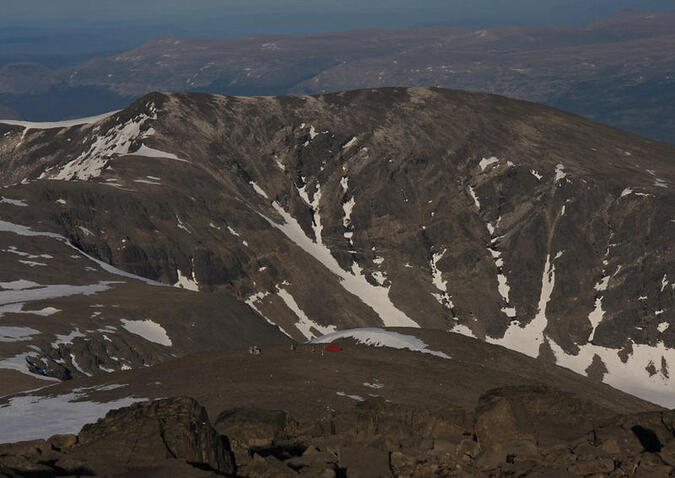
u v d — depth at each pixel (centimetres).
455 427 2177
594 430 2080
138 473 1561
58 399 5803
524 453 1800
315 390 5456
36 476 1561
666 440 1994
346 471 1706
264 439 2162
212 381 5894
